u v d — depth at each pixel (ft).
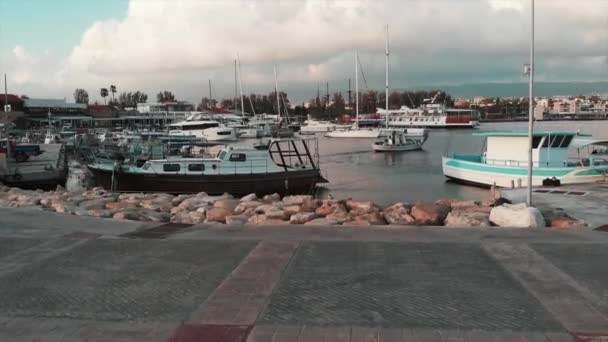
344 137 313.12
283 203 47.67
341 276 21.56
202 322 16.66
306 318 16.88
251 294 19.35
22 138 253.44
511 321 16.42
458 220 36.06
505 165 103.76
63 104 451.94
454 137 315.37
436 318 16.76
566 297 18.65
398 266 22.98
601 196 56.29
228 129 285.43
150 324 16.57
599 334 15.38
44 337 15.69
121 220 35.65
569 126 397.60
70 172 141.59
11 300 19.03
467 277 21.22
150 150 131.23
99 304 18.52
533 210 33.88
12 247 27.40
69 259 24.85
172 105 497.46
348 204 44.98
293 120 507.71
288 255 25.14
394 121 426.51
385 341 15.03
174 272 22.45
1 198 59.11
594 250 25.44
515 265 22.90
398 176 136.26
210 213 42.16
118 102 638.12
